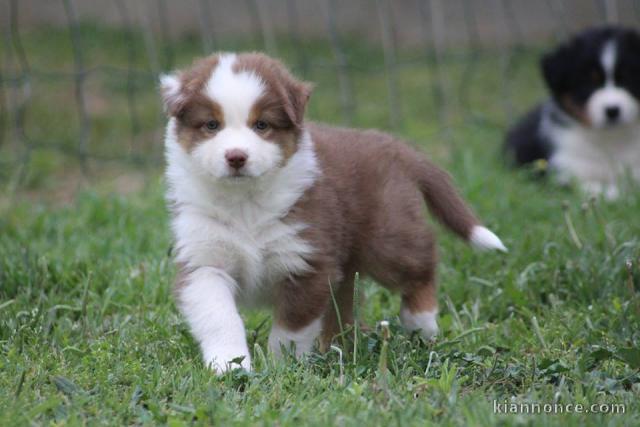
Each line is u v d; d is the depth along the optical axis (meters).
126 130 11.88
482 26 16.78
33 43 14.76
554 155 10.59
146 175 9.91
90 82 13.48
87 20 15.95
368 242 5.65
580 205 8.37
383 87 14.39
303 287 5.35
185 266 5.43
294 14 14.94
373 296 6.50
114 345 5.45
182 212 5.46
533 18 16.72
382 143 5.98
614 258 6.60
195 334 5.24
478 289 6.59
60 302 6.17
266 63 5.46
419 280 5.82
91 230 7.91
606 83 10.44
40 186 9.87
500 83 14.46
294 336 5.34
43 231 7.84
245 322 6.03
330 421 4.16
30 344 5.48
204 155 5.25
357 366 4.94
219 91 5.25
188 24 16.22
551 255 6.94
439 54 13.10
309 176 5.43
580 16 16.52
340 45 15.52
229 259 5.40
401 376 4.85
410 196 5.77
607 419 4.28
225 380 4.80
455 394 4.48
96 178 10.10
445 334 5.89
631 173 9.59
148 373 4.97
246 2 16.75
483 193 8.80
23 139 10.18
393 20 15.62
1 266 6.52
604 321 5.84
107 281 6.59
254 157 5.16
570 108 10.59
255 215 5.34
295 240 5.32
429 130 11.93
